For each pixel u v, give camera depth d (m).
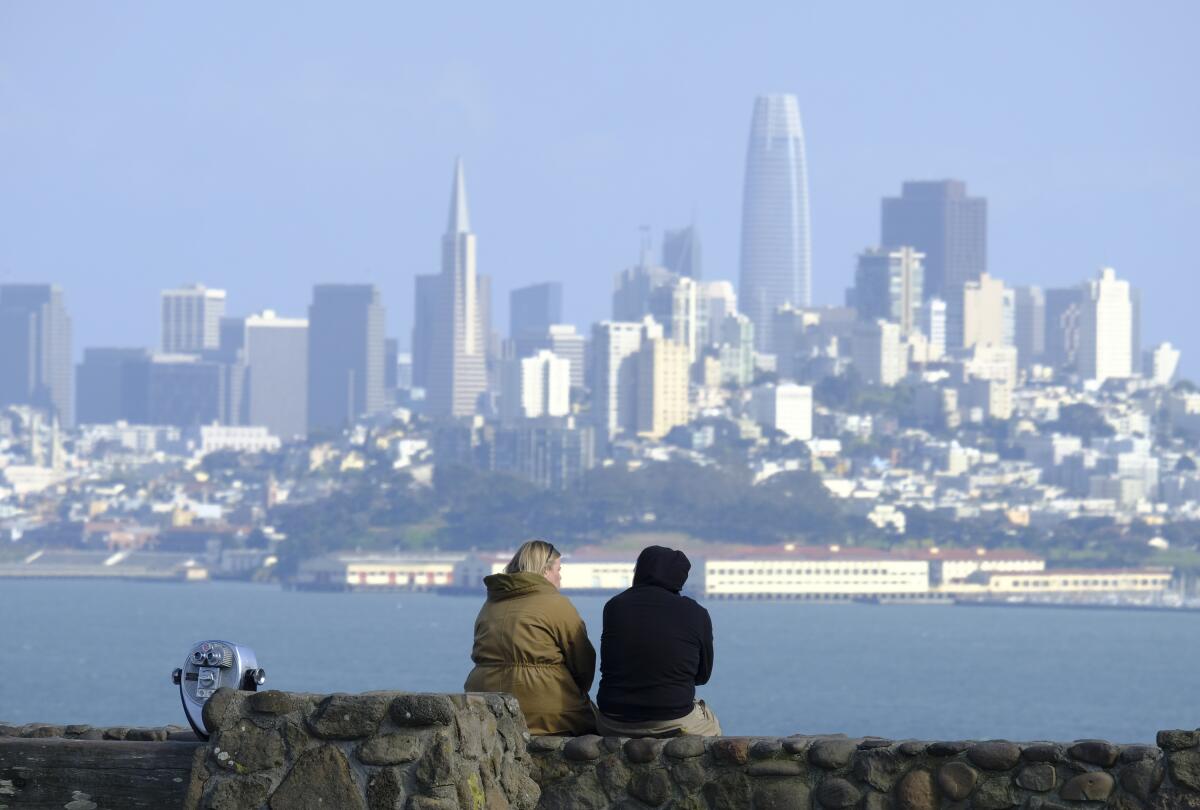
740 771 31.11
